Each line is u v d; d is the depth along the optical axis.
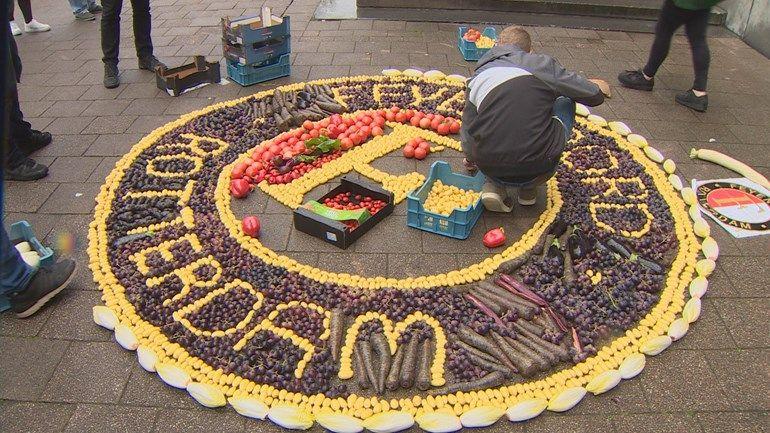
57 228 4.61
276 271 4.11
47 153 5.56
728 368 3.49
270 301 3.88
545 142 4.20
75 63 7.49
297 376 3.39
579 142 5.71
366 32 8.31
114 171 5.21
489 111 4.20
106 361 3.53
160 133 5.81
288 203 4.82
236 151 5.51
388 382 3.32
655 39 6.47
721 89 6.95
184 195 4.91
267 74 6.86
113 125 6.04
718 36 8.52
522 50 4.47
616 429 3.13
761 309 3.90
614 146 5.65
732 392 3.34
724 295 4.01
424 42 8.02
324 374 3.40
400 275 4.13
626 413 3.22
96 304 3.91
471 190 4.89
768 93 6.88
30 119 6.14
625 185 5.09
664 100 6.66
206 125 5.93
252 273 4.09
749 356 3.57
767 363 3.52
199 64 6.77
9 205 4.85
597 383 3.31
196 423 3.17
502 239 4.32
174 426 3.15
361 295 3.90
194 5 9.37
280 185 5.04
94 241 4.40
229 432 3.12
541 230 4.50
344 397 3.30
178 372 3.36
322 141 5.36
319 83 6.76
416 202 4.42
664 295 3.94
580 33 8.46
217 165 5.32
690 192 4.95
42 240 4.48
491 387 3.34
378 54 7.64
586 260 4.15
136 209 4.73
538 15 8.90
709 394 3.33
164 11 9.12
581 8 8.79
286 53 6.88
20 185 5.11
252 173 5.09
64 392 3.33
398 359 3.46
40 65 7.43
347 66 7.30
